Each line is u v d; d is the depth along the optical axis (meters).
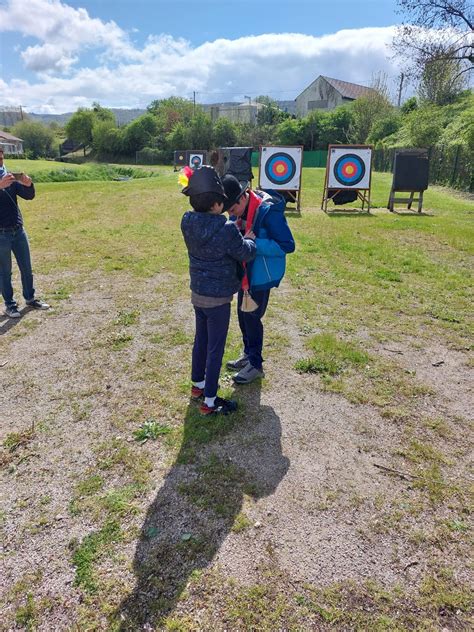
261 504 2.39
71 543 2.16
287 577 1.99
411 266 6.83
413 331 4.60
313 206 13.49
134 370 3.80
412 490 2.51
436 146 22.98
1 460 2.73
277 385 3.57
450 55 22.77
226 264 2.81
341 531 2.23
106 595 1.91
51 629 1.78
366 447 2.86
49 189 19.27
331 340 4.28
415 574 2.01
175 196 16.05
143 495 2.46
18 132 80.19
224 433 2.97
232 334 4.50
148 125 62.72
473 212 12.35
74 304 5.41
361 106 45.03
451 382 3.65
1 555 2.10
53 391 3.49
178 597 1.90
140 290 5.90
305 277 6.36
